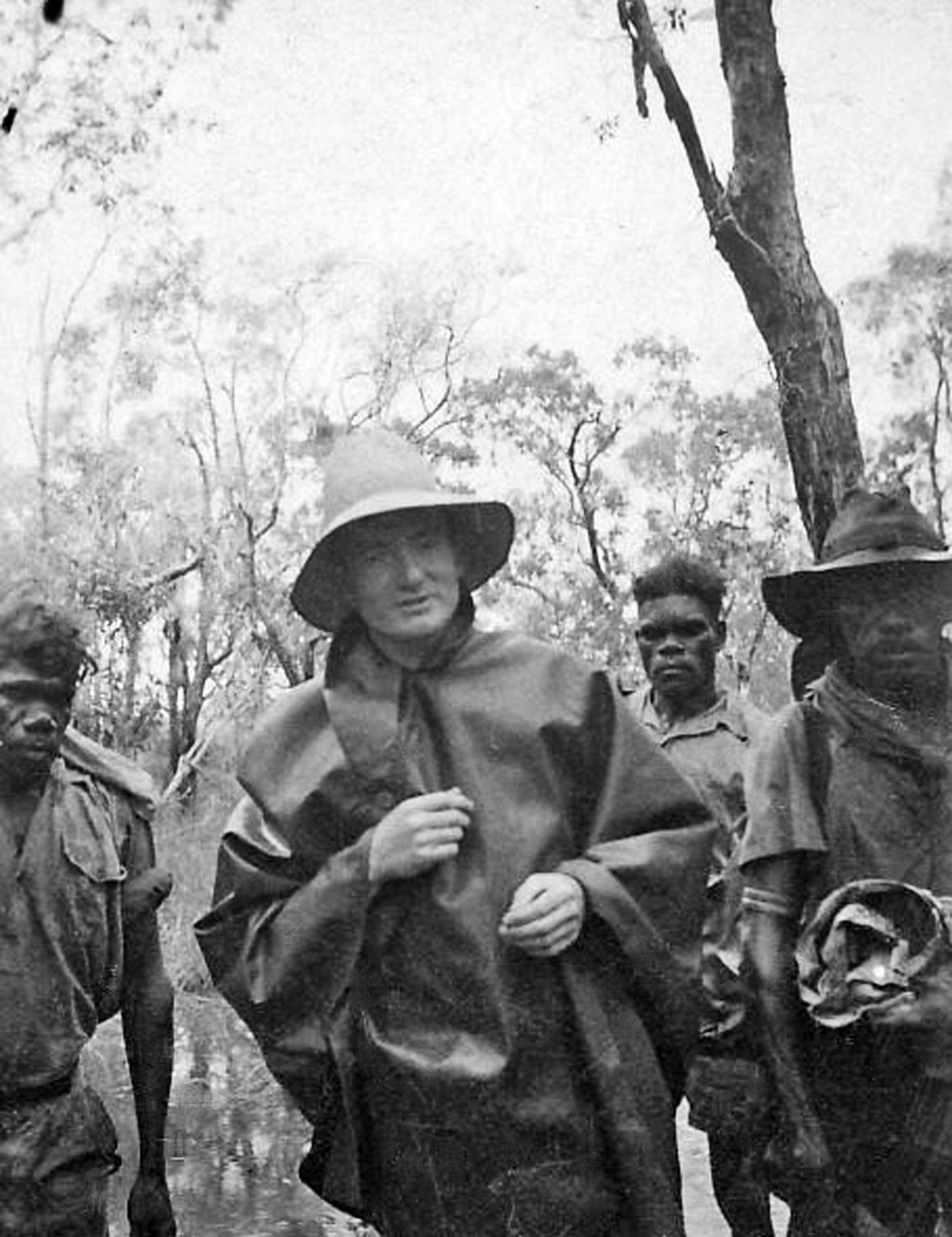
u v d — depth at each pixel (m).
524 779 2.22
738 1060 2.73
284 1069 2.23
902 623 2.36
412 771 2.22
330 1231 2.92
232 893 2.28
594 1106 2.16
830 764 2.41
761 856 2.41
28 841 2.35
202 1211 3.03
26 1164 2.31
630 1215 2.15
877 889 2.30
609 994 2.18
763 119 3.50
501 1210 2.17
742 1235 2.73
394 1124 2.21
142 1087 2.49
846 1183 2.37
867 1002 2.27
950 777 2.35
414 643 2.28
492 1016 2.15
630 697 3.18
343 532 2.25
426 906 2.17
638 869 2.18
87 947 2.37
